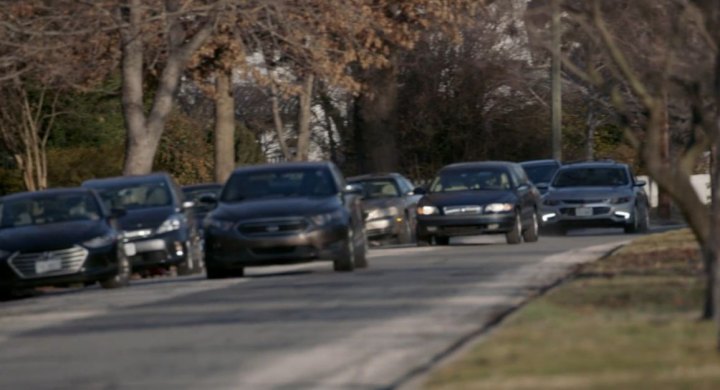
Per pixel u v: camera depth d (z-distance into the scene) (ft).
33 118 498.28
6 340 189.57
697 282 203.51
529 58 643.86
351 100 603.26
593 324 164.04
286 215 260.42
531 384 126.72
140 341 177.68
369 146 529.04
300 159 491.31
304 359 155.94
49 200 287.28
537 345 149.07
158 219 312.71
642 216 410.93
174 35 398.83
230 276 277.44
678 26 188.85
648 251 269.64
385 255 323.57
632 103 390.63
